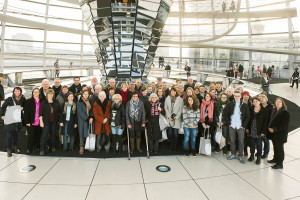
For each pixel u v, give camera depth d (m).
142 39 10.62
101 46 10.83
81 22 31.09
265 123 4.73
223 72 30.62
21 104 5.29
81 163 4.82
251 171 4.56
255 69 30.19
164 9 10.24
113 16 9.80
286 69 27.30
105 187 3.80
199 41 27.47
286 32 26.73
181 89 6.58
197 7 26.72
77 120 5.49
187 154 5.38
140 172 4.42
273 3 27.06
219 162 5.04
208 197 3.56
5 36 25.03
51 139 5.53
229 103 5.23
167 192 3.69
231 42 31.00
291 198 3.56
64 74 20.05
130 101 5.45
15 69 25.81
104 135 5.44
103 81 11.39
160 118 5.61
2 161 4.82
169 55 35.53
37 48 27.97
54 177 4.13
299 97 13.59
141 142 6.40
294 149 5.89
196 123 5.30
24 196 3.48
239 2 21.16
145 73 11.85
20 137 6.54
